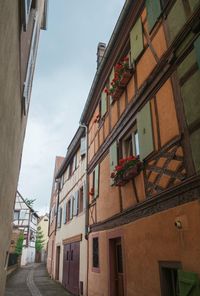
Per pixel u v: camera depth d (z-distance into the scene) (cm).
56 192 2184
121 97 830
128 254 652
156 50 620
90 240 1021
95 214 990
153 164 572
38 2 571
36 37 660
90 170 1148
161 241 505
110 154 859
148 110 613
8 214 520
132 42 766
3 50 245
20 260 3061
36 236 4625
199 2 457
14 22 291
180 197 458
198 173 415
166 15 583
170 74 536
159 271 502
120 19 820
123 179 689
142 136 631
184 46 495
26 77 512
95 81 1079
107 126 951
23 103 532
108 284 774
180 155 476
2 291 538
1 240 435
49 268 2241
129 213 670
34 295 1207
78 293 1116
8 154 389
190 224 425
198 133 429
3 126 306
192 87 458
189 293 398
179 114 492
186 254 427
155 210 539
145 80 639
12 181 518
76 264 1207
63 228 1661
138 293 579
